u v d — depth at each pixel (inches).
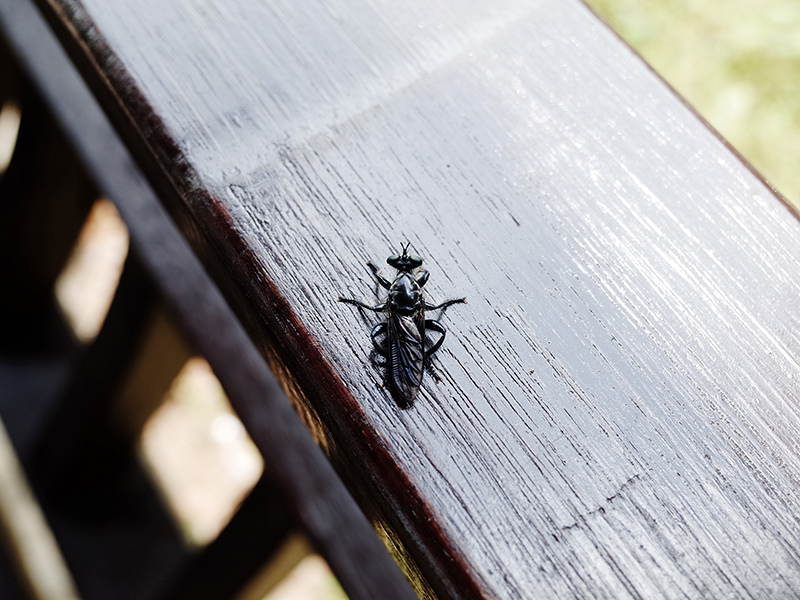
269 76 6.7
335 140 6.5
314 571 14.5
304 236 6.2
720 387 5.9
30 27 9.3
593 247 6.3
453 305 6.1
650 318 6.1
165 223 8.6
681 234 6.3
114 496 13.2
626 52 6.9
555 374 5.9
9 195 11.4
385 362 5.9
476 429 5.7
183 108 6.5
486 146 6.5
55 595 12.1
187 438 14.8
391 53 6.8
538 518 5.5
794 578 5.4
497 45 6.9
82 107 9.1
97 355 10.6
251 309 6.2
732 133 16.4
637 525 5.5
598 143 6.6
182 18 6.8
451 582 5.4
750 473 5.6
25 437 13.2
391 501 5.6
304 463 8.0
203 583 10.1
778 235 6.3
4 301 13.2
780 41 17.5
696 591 5.4
